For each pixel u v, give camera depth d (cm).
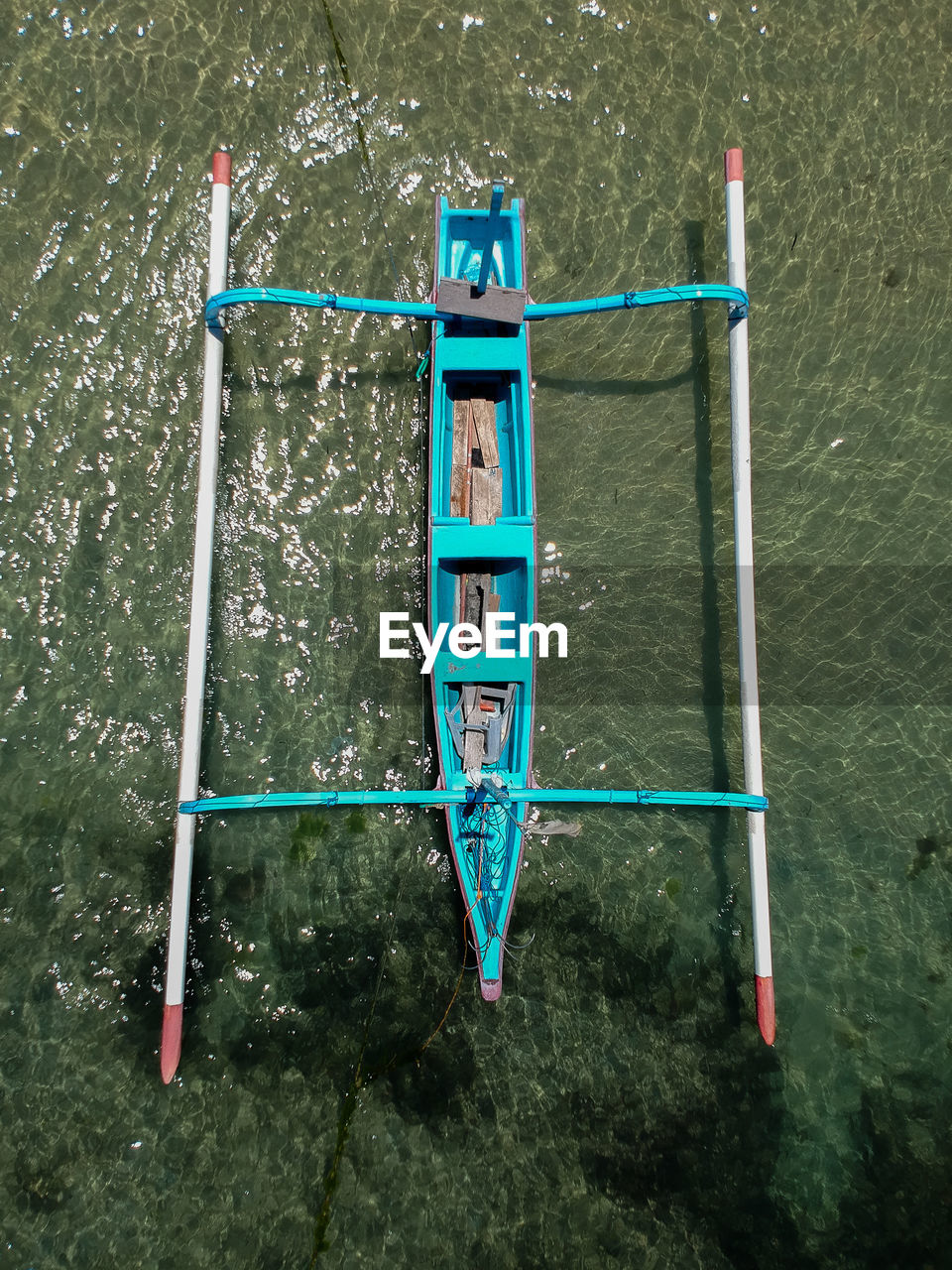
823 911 786
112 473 804
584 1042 757
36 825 767
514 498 757
